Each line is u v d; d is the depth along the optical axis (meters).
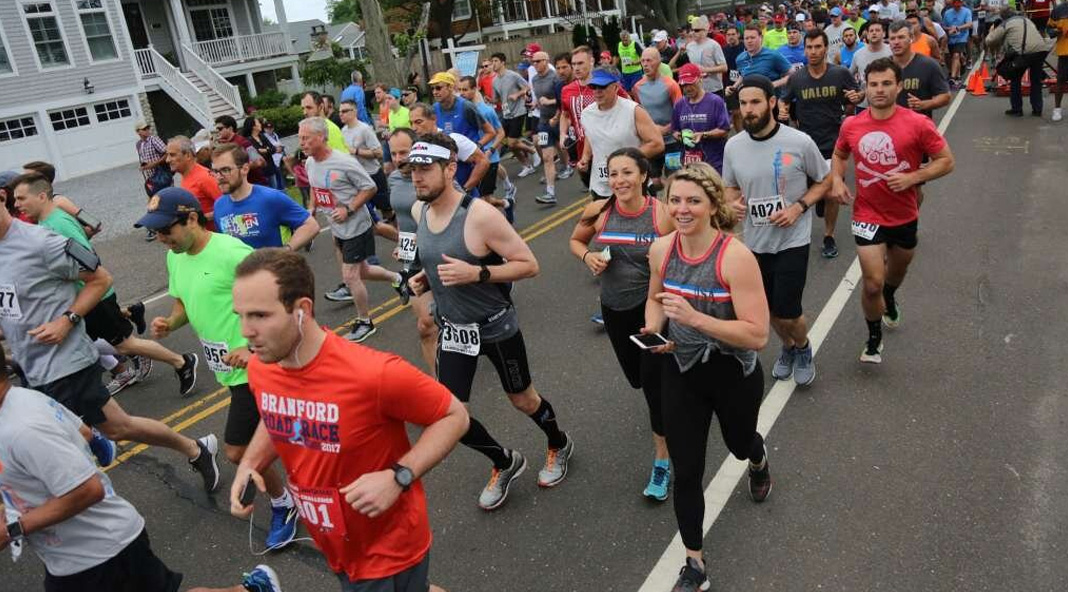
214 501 4.80
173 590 3.19
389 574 2.54
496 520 4.22
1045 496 3.91
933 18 19.38
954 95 17.11
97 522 2.93
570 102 8.89
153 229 3.75
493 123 9.32
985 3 21.25
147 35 28.41
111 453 4.04
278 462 4.94
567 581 3.69
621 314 4.19
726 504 4.12
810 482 4.23
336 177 6.64
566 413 5.33
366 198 6.71
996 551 3.56
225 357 3.84
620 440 4.89
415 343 6.96
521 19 45.78
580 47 8.60
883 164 5.05
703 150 7.88
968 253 7.52
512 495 4.43
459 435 2.52
